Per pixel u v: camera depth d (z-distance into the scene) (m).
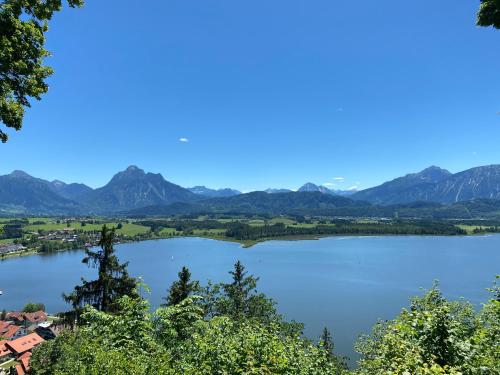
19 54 12.45
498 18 10.60
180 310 14.83
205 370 10.41
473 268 135.75
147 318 14.13
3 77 12.43
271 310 33.69
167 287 111.69
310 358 11.88
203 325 14.07
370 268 138.50
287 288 106.94
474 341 9.33
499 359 9.05
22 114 13.14
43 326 88.69
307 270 135.75
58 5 13.15
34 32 12.51
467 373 8.45
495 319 11.60
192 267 142.25
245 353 10.77
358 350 21.50
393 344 10.28
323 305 89.00
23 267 166.62
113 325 13.80
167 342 13.81
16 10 12.17
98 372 10.83
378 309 85.44
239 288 36.09
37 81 13.31
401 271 131.75
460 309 15.95
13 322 97.38
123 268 27.62
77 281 135.38
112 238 27.52
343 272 131.62
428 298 17.59
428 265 143.50
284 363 10.27
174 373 10.66
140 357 11.56
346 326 73.75
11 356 73.19
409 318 10.29
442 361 8.99
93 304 26.16
